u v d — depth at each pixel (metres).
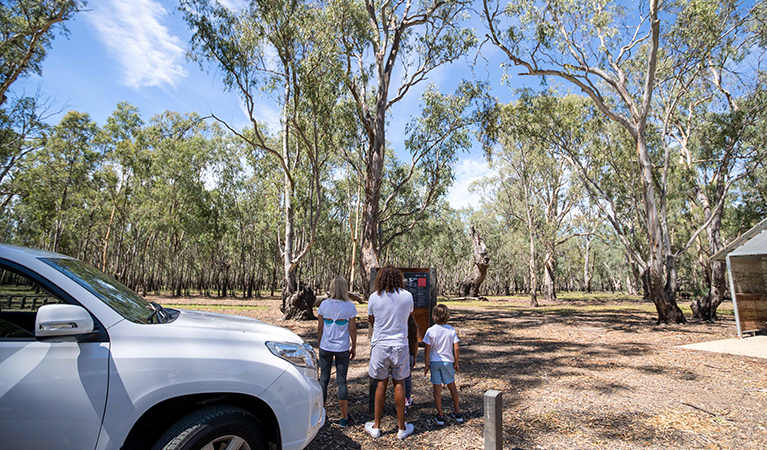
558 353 8.99
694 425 4.44
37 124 20.41
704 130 19.20
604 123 18.80
